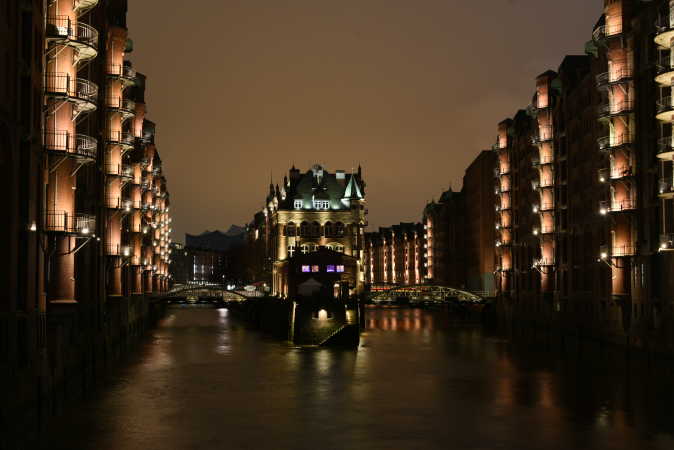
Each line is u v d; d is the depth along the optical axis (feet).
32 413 124.77
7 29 115.44
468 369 205.26
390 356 240.12
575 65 317.63
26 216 125.59
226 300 495.00
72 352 163.63
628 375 185.68
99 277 214.28
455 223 606.96
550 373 194.18
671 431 124.77
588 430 125.90
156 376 190.08
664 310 197.67
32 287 127.95
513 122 412.16
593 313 270.67
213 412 142.41
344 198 447.83
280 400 155.74
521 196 389.80
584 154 285.02
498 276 424.46
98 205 216.54
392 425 131.34
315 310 280.72
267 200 529.86
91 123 205.26
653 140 208.74
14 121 118.62
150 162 379.35
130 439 120.47
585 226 282.97
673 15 181.88
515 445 116.78
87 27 159.43
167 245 586.04
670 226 196.13
